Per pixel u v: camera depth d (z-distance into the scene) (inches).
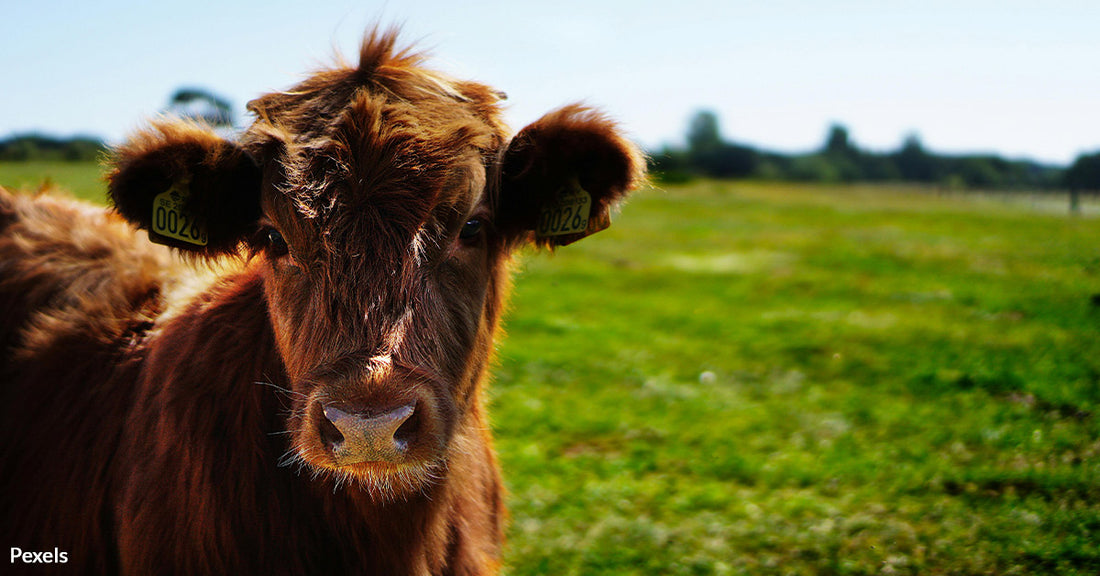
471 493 122.1
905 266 812.6
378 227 89.7
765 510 220.5
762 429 291.1
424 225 93.0
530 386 346.0
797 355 413.4
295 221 91.7
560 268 784.9
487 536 129.0
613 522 212.4
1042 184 2677.2
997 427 286.2
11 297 138.3
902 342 438.9
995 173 3132.4
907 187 3193.9
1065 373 361.1
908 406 318.0
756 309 571.2
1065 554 189.5
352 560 102.6
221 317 109.7
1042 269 754.8
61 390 122.7
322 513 102.0
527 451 265.7
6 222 152.0
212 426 102.8
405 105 98.7
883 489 233.1
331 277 88.4
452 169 94.7
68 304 133.4
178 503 101.2
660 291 658.8
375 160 91.5
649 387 346.6
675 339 456.8
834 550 196.7
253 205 103.3
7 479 120.6
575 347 426.0
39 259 141.8
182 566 100.8
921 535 202.4
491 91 112.7
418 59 110.7
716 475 248.1
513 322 496.1
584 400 326.0
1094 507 214.2
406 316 89.2
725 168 4033.0
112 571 110.4
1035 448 263.0
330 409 83.0
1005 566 185.9
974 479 237.3
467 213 97.7
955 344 429.4
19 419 123.2
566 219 111.7
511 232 113.0
